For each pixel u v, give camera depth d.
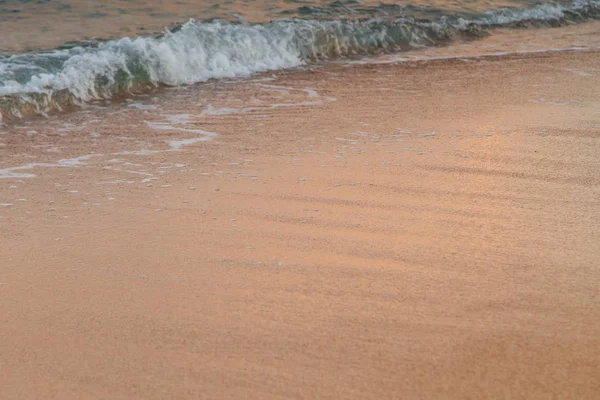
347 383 2.32
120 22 8.60
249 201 3.91
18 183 4.23
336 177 4.27
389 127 5.33
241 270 3.11
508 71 7.32
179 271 3.11
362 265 3.14
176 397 2.27
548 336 2.57
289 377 2.35
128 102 6.26
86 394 2.29
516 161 4.54
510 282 2.98
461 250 3.28
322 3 9.98
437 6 10.43
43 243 3.42
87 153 4.82
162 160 4.64
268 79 7.11
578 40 9.19
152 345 2.55
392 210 3.77
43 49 7.35
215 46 7.68
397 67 7.64
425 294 2.88
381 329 2.62
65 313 2.78
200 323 2.69
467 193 4.00
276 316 2.73
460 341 2.54
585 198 3.95
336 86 6.77
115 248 3.35
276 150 4.81
